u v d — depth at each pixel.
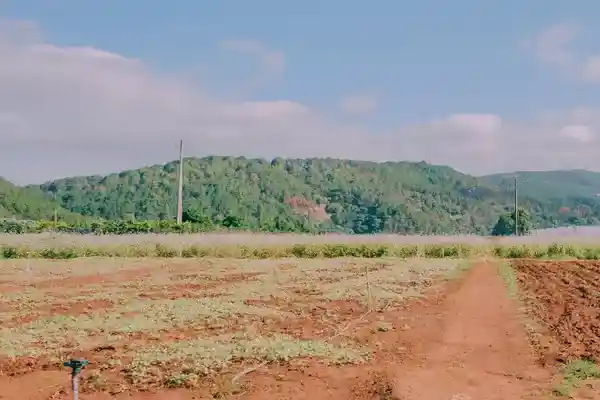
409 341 16.34
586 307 21.78
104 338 15.90
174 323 17.89
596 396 11.69
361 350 14.96
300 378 12.58
